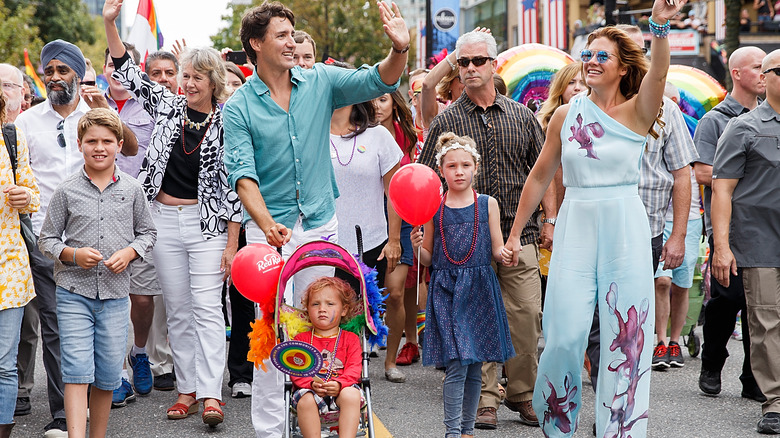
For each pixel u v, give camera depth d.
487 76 6.14
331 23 39.16
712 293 6.51
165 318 7.15
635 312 4.59
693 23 27.34
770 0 28.83
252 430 5.93
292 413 4.69
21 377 6.42
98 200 5.30
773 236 5.95
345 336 4.73
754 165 6.04
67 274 5.19
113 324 5.29
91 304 5.23
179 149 6.16
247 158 4.93
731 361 7.88
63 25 41.78
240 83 8.29
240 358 6.88
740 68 6.87
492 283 5.42
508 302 6.00
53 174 6.33
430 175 5.21
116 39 6.20
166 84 7.82
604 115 4.62
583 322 4.66
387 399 6.70
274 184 5.05
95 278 5.21
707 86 10.33
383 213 7.22
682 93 10.25
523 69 10.48
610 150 4.58
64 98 6.29
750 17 28.92
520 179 6.22
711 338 6.54
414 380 7.37
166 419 6.21
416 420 6.08
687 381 7.15
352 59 39.66
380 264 7.25
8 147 5.20
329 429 4.68
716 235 6.11
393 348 7.37
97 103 6.50
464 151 5.47
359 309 4.74
